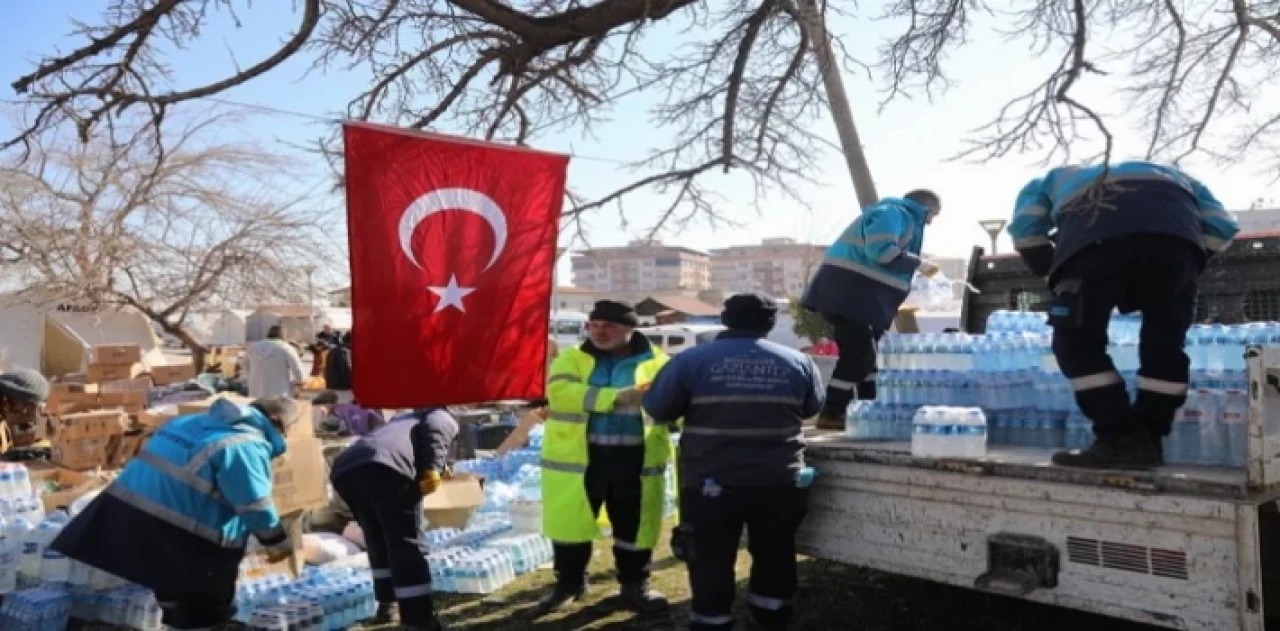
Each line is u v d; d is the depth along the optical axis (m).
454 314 4.05
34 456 7.87
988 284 7.27
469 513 6.80
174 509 3.90
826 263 4.99
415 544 4.66
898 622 4.76
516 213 4.25
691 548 4.07
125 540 3.91
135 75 4.56
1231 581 2.99
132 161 12.52
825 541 4.16
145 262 15.19
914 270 4.91
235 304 16.47
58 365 21.20
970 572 3.63
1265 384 3.05
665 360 5.23
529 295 4.30
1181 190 3.68
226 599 4.16
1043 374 4.20
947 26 4.72
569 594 5.27
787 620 4.17
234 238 15.38
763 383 3.99
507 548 5.95
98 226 14.48
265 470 4.02
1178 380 3.49
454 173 4.04
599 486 5.03
